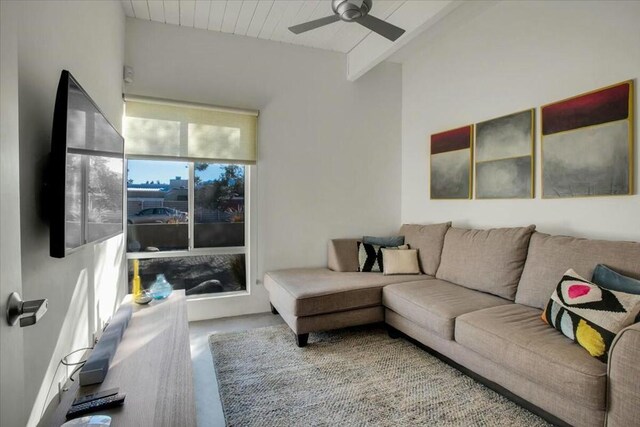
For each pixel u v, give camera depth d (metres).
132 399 1.25
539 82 2.69
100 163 1.74
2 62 0.80
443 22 3.34
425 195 3.91
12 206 0.84
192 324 3.24
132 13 3.03
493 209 3.08
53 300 1.41
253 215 3.55
